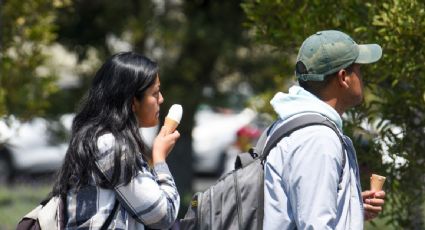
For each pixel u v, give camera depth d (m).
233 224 7.31
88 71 22.05
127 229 7.25
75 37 21.75
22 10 15.88
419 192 10.23
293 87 7.46
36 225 7.44
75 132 7.43
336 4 10.02
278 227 7.08
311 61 7.32
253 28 10.92
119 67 7.48
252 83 21.80
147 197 7.21
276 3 10.34
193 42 21.19
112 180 7.18
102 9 21.31
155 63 7.61
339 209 6.93
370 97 11.92
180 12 21.33
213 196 7.39
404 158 9.91
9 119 16.12
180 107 7.91
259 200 7.29
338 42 7.31
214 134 34.56
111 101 7.43
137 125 7.43
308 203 6.81
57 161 33.00
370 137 10.16
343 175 7.00
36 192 28.38
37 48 16.33
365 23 9.87
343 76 7.31
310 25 10.05
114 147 7.24
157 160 7.58
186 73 21.22
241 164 7.55
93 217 7.21
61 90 21.48
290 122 7.18
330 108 7.23
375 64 9.55
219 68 21.91
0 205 24.55
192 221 7.41
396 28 9.31
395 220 10.41
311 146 6.93
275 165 7.15
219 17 21.05
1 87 15.85
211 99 22.34
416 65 9.38
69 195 7.33
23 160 32.66
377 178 7.69
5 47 15.95
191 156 23.27
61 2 16.16
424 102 9.38
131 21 21.06
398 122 10.05
